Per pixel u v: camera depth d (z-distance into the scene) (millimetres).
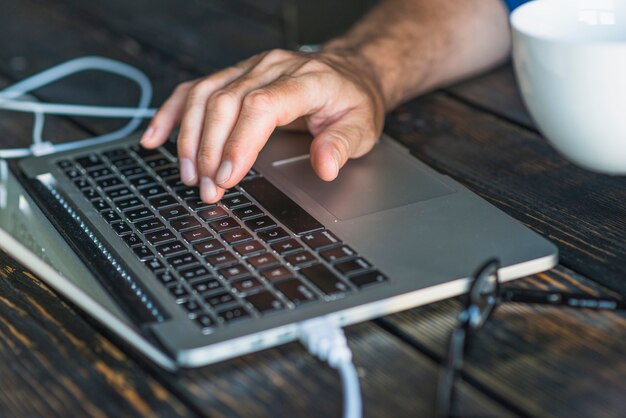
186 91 838
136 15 1286
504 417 489
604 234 669
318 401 511
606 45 594
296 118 784
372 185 720
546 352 540
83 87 1057
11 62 1145
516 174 775
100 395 526
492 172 782
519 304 586
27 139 915
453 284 582
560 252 647
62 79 1081
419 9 1002
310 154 739
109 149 838
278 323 543
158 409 513
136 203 719
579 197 727
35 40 1216
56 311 610
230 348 530
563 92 632
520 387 511
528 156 810
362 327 576
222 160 697
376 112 817
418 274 589
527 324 566
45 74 1090
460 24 991
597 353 537
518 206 718
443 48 975
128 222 686
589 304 577
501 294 585
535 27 680
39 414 513
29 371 551
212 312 557
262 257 617
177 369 541
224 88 765
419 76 948
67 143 899
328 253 617
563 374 521
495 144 840
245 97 723
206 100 783
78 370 549
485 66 1014
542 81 644
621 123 626
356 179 734
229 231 658
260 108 714
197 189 737
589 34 695
